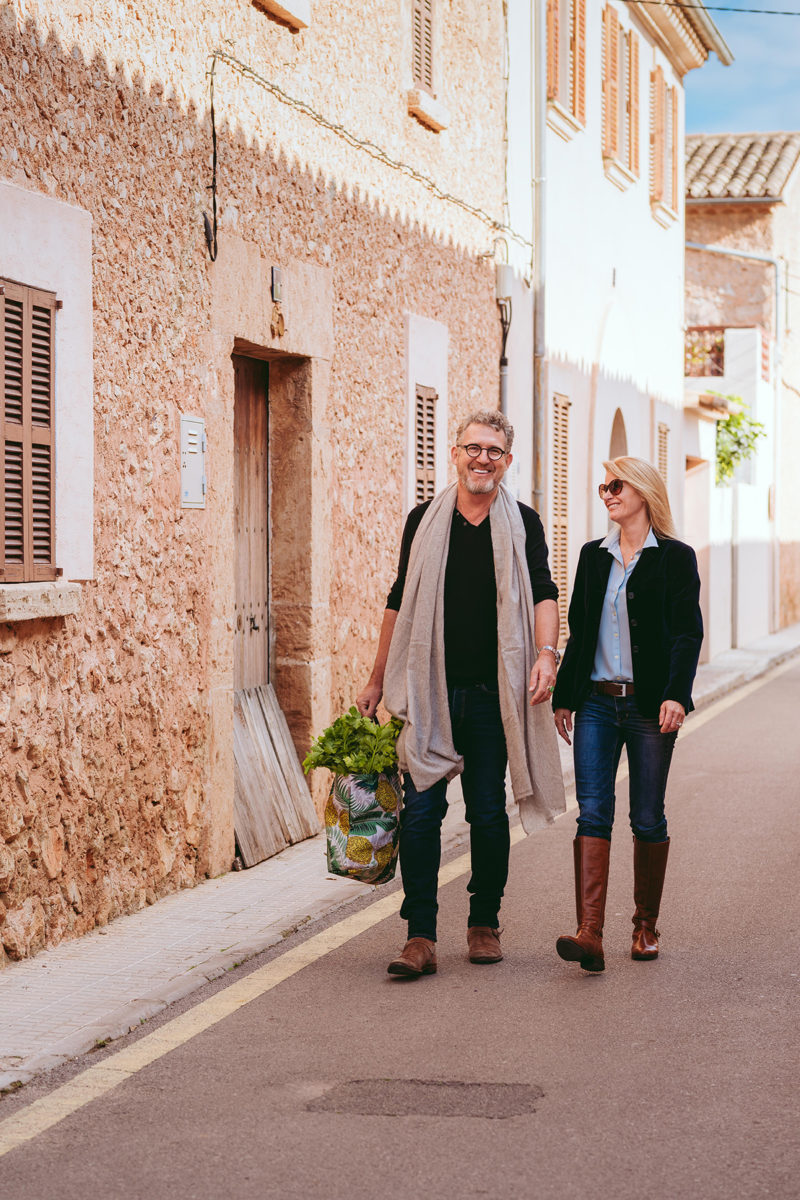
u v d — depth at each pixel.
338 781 5.95
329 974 5.80
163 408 7.12
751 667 20.22
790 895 7.16
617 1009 5.30
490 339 12.47
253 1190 3.76
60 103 6.16
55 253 6.10
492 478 5.84
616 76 17.20
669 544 5.94
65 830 6.24
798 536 31.72
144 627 6.94
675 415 20.73
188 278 7.35
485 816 5.96
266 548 8.84
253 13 8.09
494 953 5.96
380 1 9.95
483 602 5.89
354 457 9.50
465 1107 4.33
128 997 5.39
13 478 5.87
